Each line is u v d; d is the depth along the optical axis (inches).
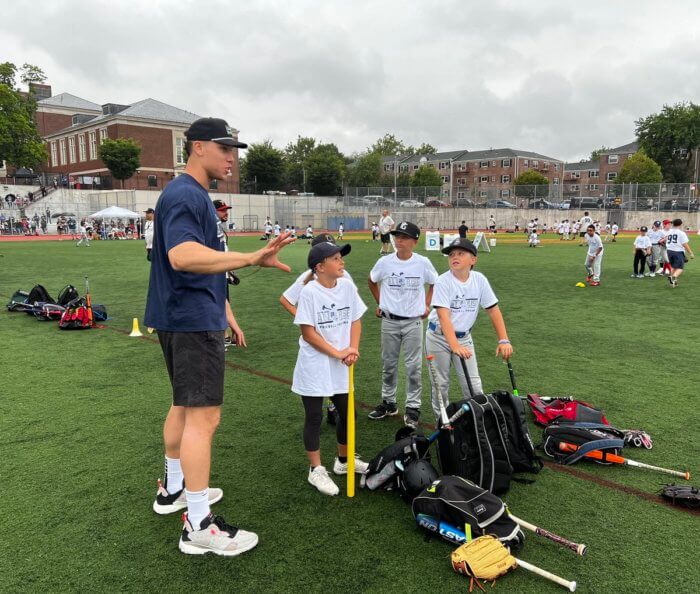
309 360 138.6
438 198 2175.2
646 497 137.8
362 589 102.0
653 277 610.9
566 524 125.2
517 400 149.4
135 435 174.2
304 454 162.4
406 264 182.1
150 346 294.5
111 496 136.3
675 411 197.2
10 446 165.5
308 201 2066.9
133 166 1948.8
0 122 1776.6
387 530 122.3
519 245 1189.7
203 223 108.6
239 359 267.3
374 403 207.5
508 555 107.7
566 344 298.4
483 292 166.9
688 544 117.7
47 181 2214.6
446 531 116.1
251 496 136.9
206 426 113.1
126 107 2297.0
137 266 731.4
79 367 252.8
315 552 113.7
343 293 143.4
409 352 184.1
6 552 112.9
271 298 469.1
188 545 113.0
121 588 102.0
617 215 1808.6
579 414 175.3
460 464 131.9
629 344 298.4
